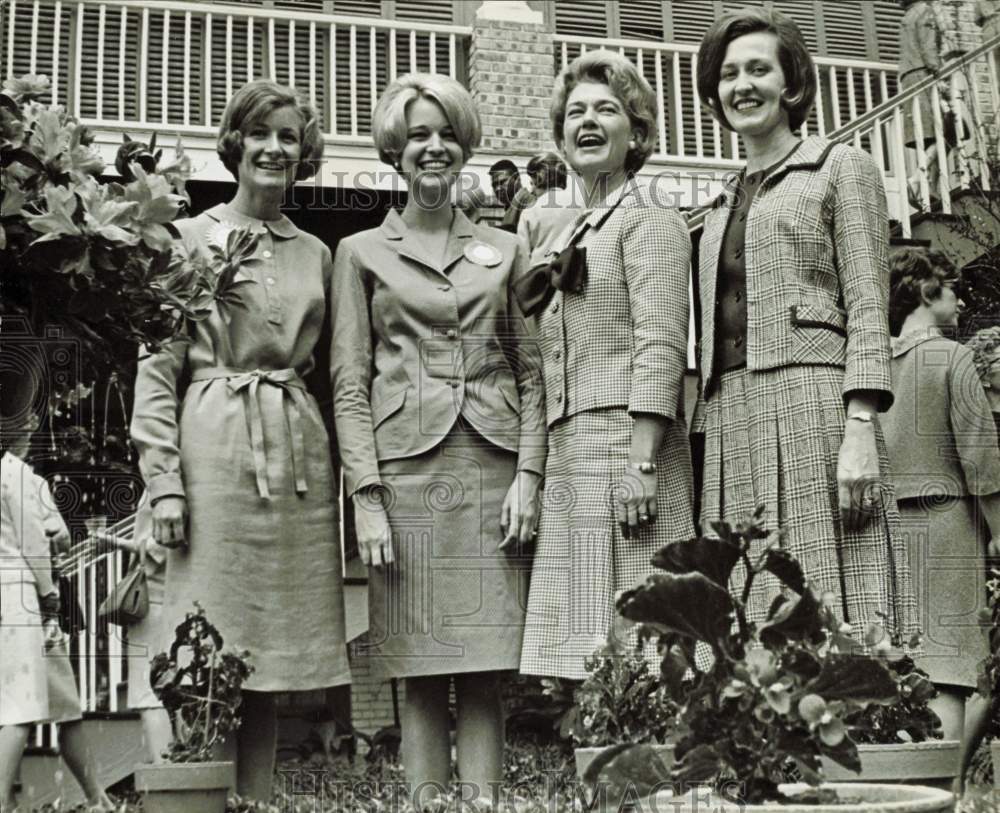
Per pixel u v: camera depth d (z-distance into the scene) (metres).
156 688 3.94
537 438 4.38
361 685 4.95
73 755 4.98
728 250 4.30
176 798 3.67
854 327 4.08
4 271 3.72
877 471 3.96
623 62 4.57
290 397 4.34
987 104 8.49
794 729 2.68
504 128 9.68
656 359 4.22
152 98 9.81
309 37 9.86
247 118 4.46
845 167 4.20
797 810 2.56
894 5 10.16
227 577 4.18
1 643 4.74
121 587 4.98
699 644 3.87
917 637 3.90
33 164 3.68
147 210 3.70
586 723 3.69
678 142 9.27
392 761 4.45
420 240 4.46
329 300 4.50
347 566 4.73
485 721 4.27
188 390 4.34
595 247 4.38
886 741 3.58
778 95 4.33
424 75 4.52
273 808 4.02
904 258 4.91
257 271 4.38
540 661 4.18
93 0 9.45
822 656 2.83
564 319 4.39
